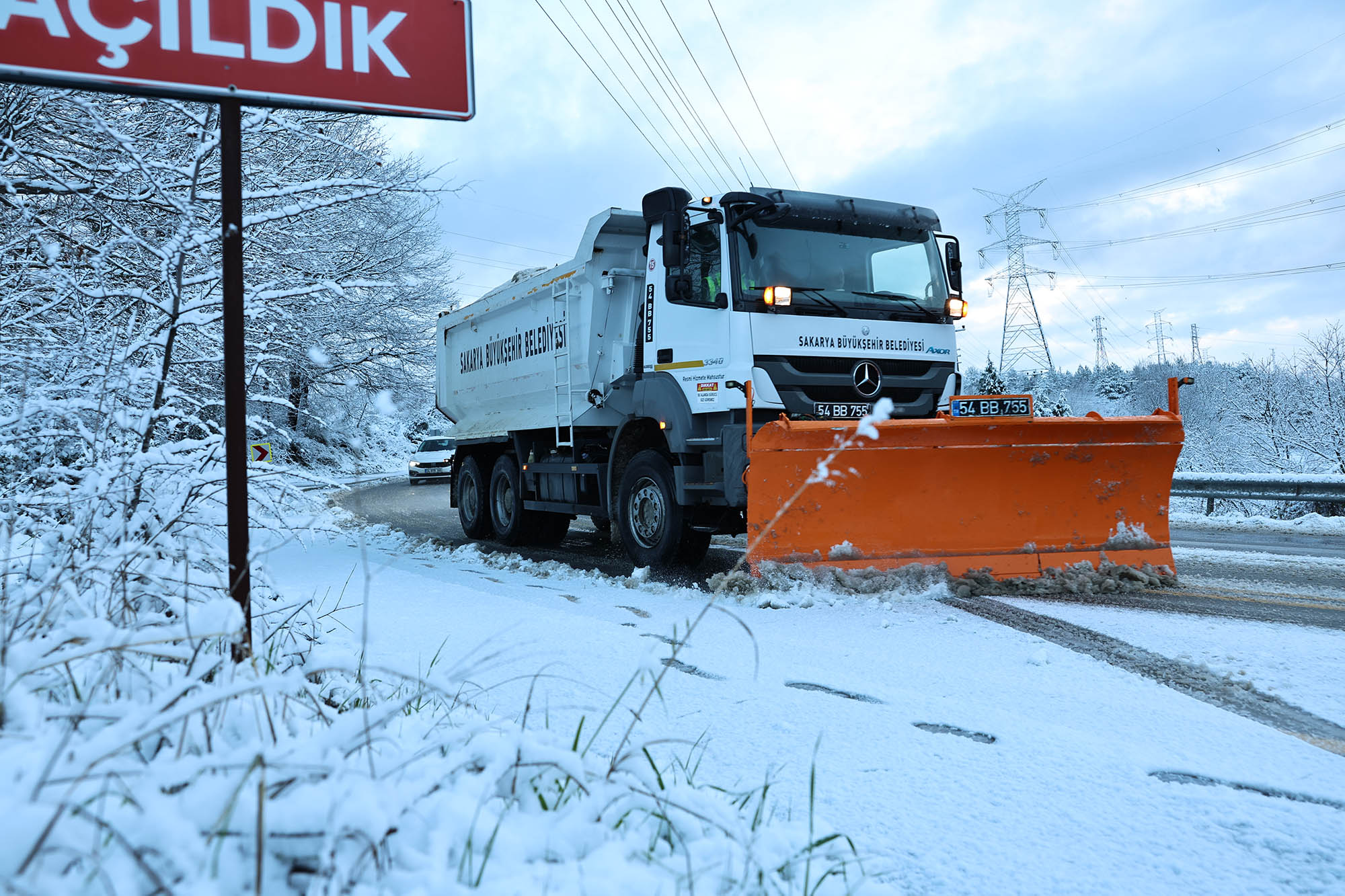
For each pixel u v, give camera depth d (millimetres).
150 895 1231
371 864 1457
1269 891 2006
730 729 3062
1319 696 3568
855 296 7090
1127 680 3816
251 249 5793
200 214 4043
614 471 8297
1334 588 6305
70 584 2346
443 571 7590
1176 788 2586
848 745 2916
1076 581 5961
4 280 4543
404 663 3793
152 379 3666
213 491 3334
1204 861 2145
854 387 6941
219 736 1801
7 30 2639
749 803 2396
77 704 1709
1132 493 6371
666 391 7398
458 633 4566
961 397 6785
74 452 3971
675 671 3855
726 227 6805
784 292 6652
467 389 12344
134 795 1392
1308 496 12953
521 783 1944
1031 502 6246
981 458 6129
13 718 1543
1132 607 5465
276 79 2936
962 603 5566
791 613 5305
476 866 1556
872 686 3664
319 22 3000
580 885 1540
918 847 2199
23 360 3900
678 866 1731
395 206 15617
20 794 1304
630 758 2080
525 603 5551
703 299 7059
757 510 6027
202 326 3650
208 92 2844
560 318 9461
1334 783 2633
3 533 3090
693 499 7113
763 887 1718
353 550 9438
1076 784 2605
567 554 9906
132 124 5879
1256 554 8805
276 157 6867
